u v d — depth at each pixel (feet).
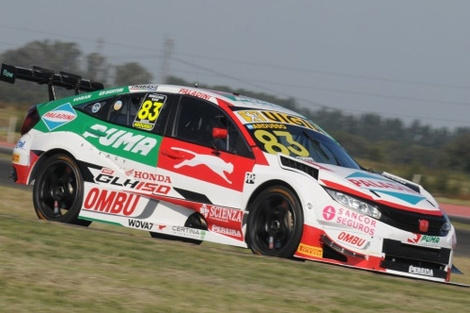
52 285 48.85
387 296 54.85
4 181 135.85
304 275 59.93
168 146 77.46
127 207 78.48
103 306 45.62
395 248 69.46
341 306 50.60
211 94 79.36
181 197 76.02
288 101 392.27
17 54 530.68
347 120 469.98
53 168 82.33
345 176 71.82
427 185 311.06
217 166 74.59
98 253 59.93
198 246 69.05
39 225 69.46
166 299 48.21
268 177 71.67
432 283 65.57
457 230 148.15
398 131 501.56
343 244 68.74
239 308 47.83
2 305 44.16
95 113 82.94
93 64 494.59
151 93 81.51
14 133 334.44
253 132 75.15
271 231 71.10
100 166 79.97
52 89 88.99
